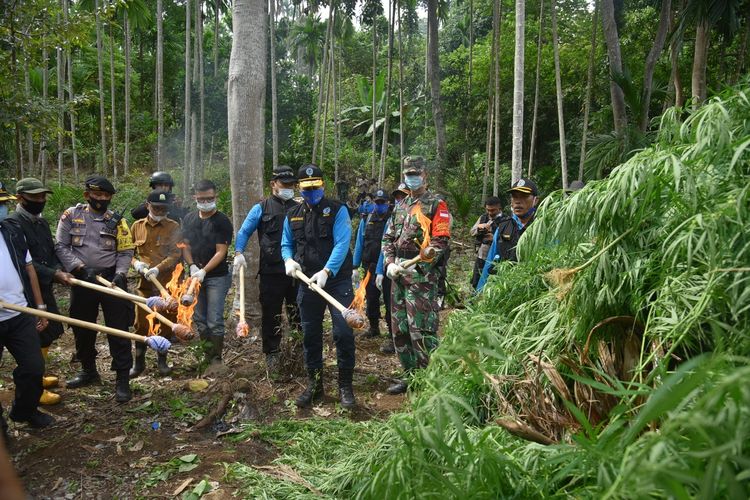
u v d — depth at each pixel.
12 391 4.52
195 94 20.84
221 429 3.84
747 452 1.16
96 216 4.54
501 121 17.86
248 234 5.04
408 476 1.76
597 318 2.35
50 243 4.38
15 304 3.54
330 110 25.64
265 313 5.02
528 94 16.91
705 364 1.31
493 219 5.91
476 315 3.09
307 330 4.31
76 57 23.05
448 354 2.05
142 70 25.75
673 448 1.23
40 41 6.93
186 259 5.02
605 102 15.54
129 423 3.87
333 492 2.79
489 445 2.02
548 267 3.19
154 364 5.23
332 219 4.29
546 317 2.68
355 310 3.88
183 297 4.39
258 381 4.68
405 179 4.39
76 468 3.30
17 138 7.57
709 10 8.81
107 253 4.50
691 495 1.20
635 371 2.15
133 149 22.48
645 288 2.27
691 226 1.87
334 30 18.59
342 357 4.25
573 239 2.45
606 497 1.25
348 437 3.52
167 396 4.39
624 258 2.21
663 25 10.62
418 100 22.78
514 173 8.83
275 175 5.04
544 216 2.62
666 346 2.07
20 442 3.61
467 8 22.22
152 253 5.14
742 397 1.08
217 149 22.31
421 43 29.25
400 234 4.44
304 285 4.32
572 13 16.77
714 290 1.80
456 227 14.05
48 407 4.16
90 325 3.52
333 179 20.30
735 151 1.93
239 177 6.12
